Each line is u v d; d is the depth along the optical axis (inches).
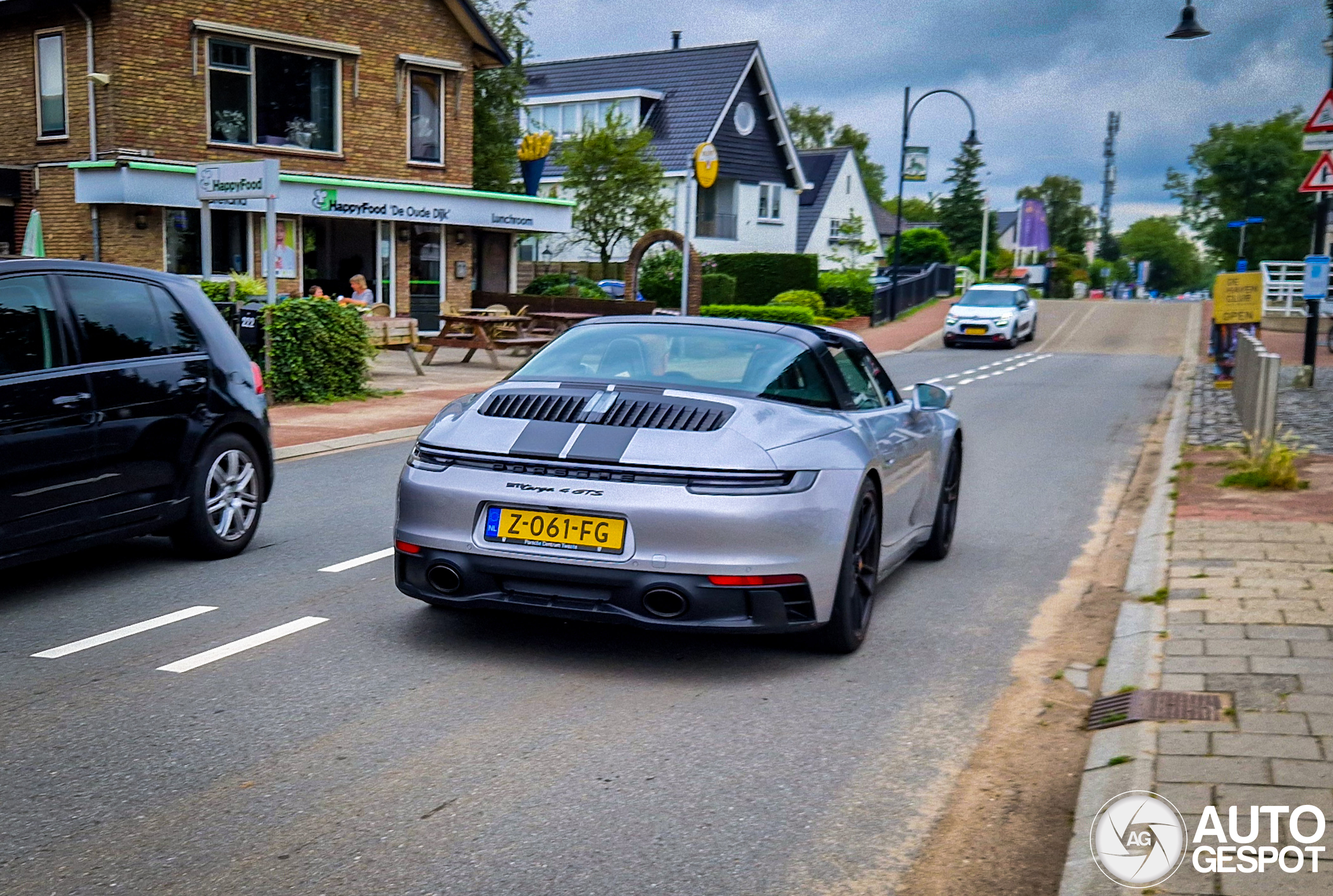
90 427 239.9
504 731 174.4
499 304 1119.0
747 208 1959.9
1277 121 2541.8
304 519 330.6
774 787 157.6
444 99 1083.3
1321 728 167.0
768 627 191.2
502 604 196.5
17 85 907.4
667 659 211.2
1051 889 132.0
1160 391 807.1
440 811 146.9
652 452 192.1
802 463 195.6
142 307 262.2
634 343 225.6
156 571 268.4
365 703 184.5
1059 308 1974.7
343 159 1002.7
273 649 211.3
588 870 132.7
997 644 227.1
